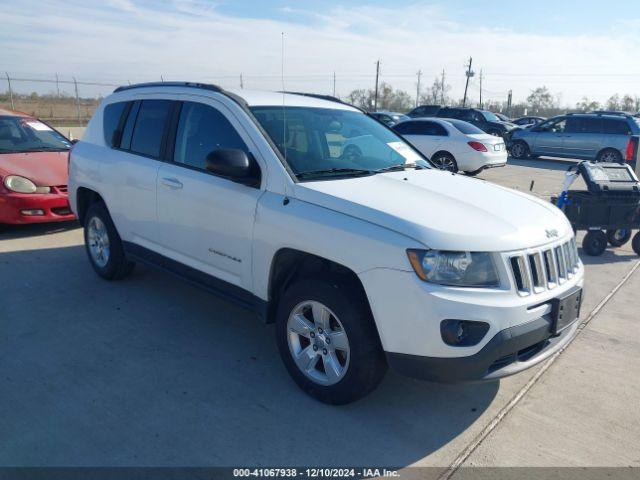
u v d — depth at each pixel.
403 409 3.46
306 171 3.68
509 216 3.33
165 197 4.38
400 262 2.95
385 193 3.46
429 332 2.90
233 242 3.84
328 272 3.39
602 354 4.33
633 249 7.41
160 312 4.83
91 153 5.35
